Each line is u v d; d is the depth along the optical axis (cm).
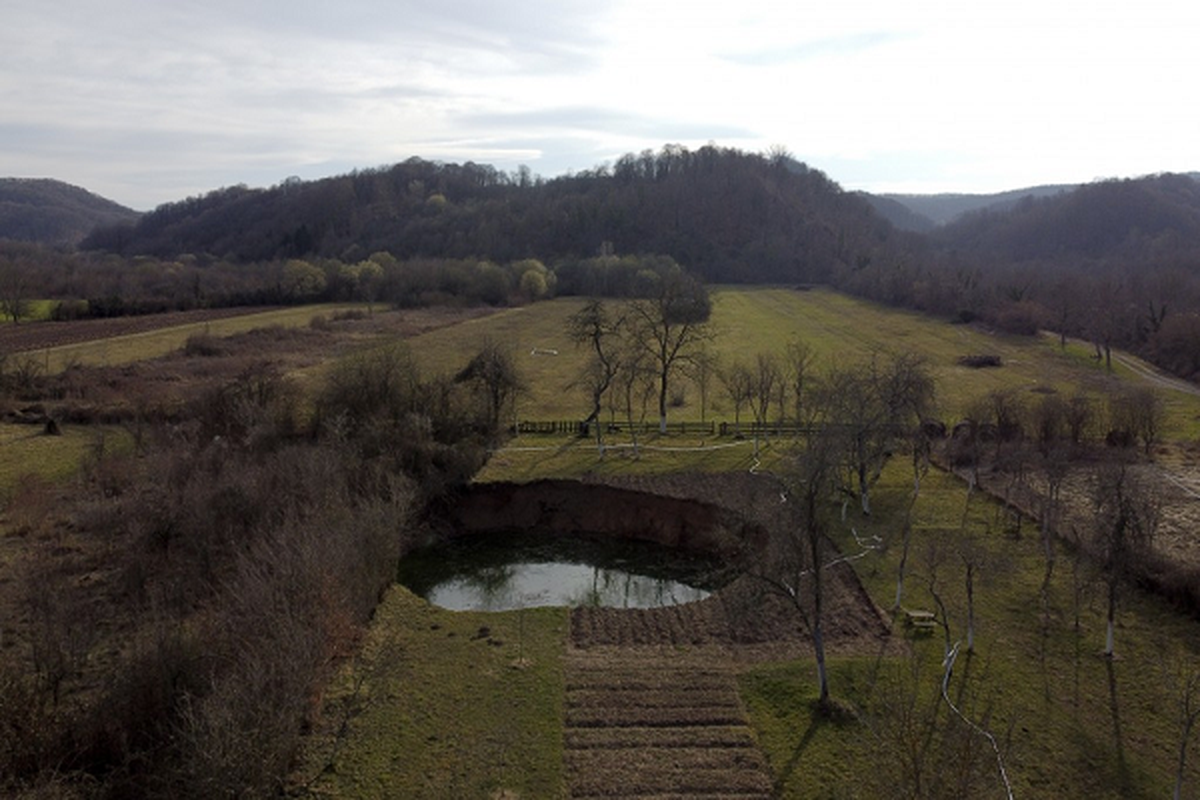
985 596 2888
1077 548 3058
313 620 2323
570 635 2767
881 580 3047
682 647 2670
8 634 2570
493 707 2298
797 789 1938
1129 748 2052
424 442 4244
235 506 3166
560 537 4069
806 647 2617
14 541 3325
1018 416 4825
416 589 3491
